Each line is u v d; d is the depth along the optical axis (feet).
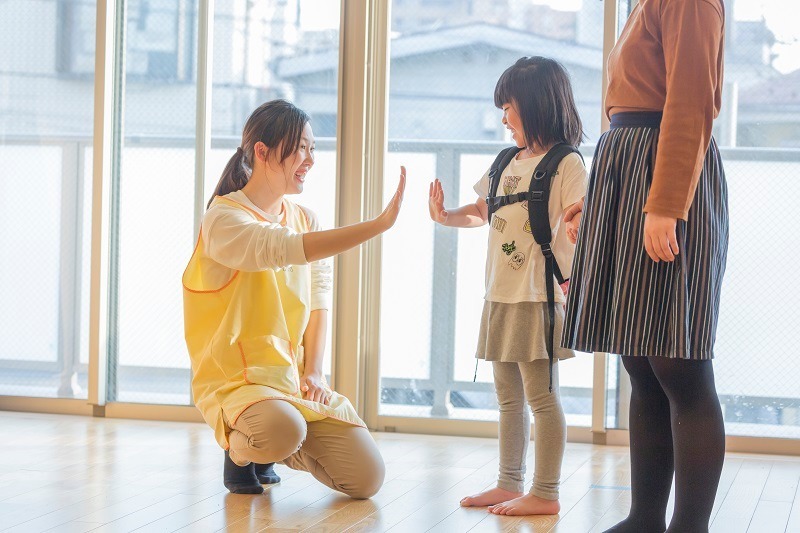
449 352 11.60
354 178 11.59
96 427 11.41
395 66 11.66
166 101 12.07
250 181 8.03
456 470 9.41
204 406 7.81
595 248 5.69
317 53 11.75
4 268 12.52
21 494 7.94
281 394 7.59
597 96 11.13
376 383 11.71
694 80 5.24
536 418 7.64
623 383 11.05
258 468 8.54
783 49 10.69
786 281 10.73
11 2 12.41
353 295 11.59
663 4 5.51
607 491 8.46
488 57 11.45
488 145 11.48
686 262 5.41
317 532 6.86
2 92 12.46
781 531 7.11
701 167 5.30
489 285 7.86
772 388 10.78
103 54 12.00
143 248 12.17
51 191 12.37
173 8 12.01
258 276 7.86
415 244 11.64
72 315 12.34
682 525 5.45
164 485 8.34
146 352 12.19
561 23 11.23
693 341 5.39
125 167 12.19
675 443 5.53
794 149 10.70
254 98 11.92
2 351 12.55
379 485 7.99
